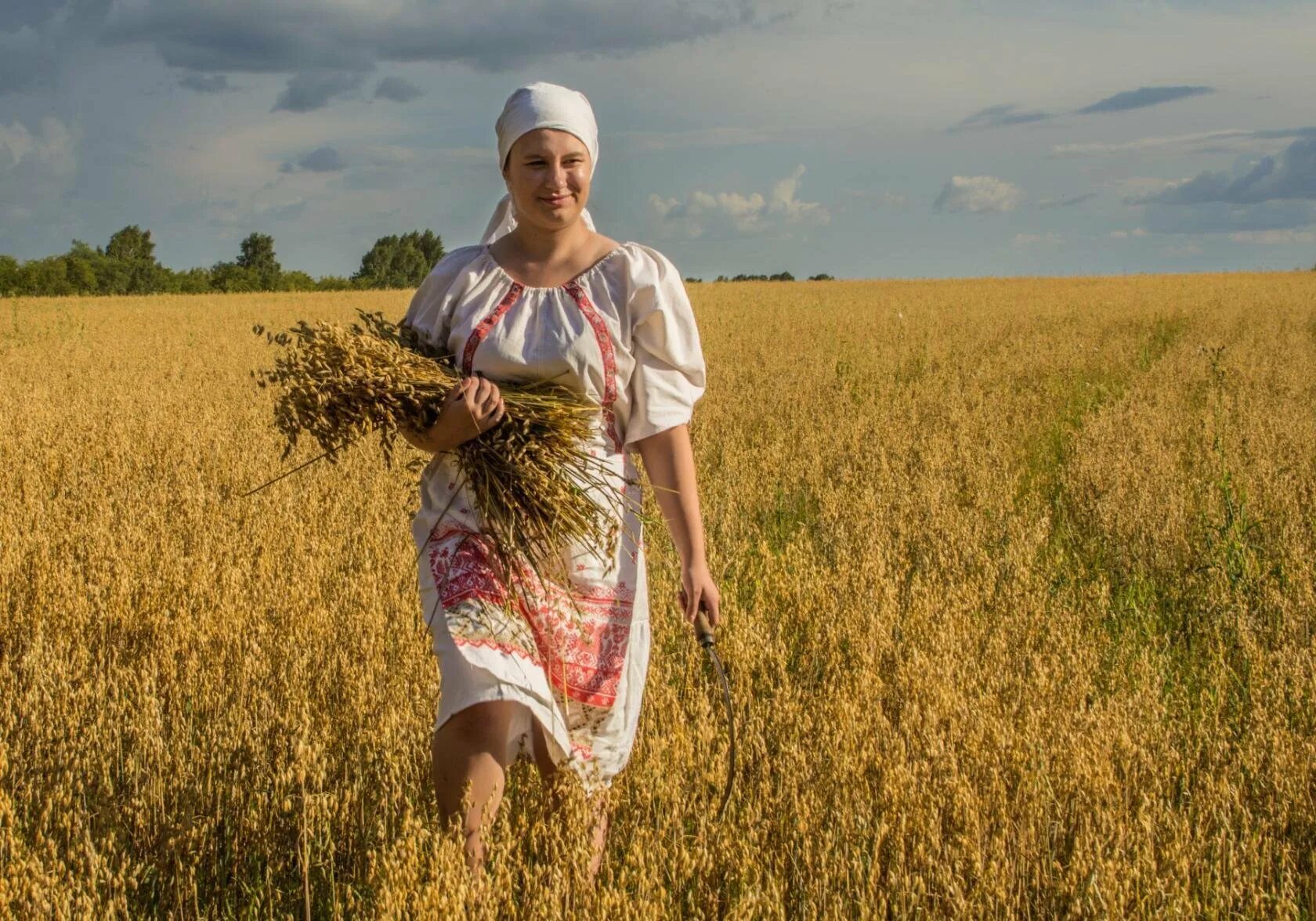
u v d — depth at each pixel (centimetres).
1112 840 313
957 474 830
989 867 293
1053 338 2081
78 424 928
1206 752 382
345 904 295
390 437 302
